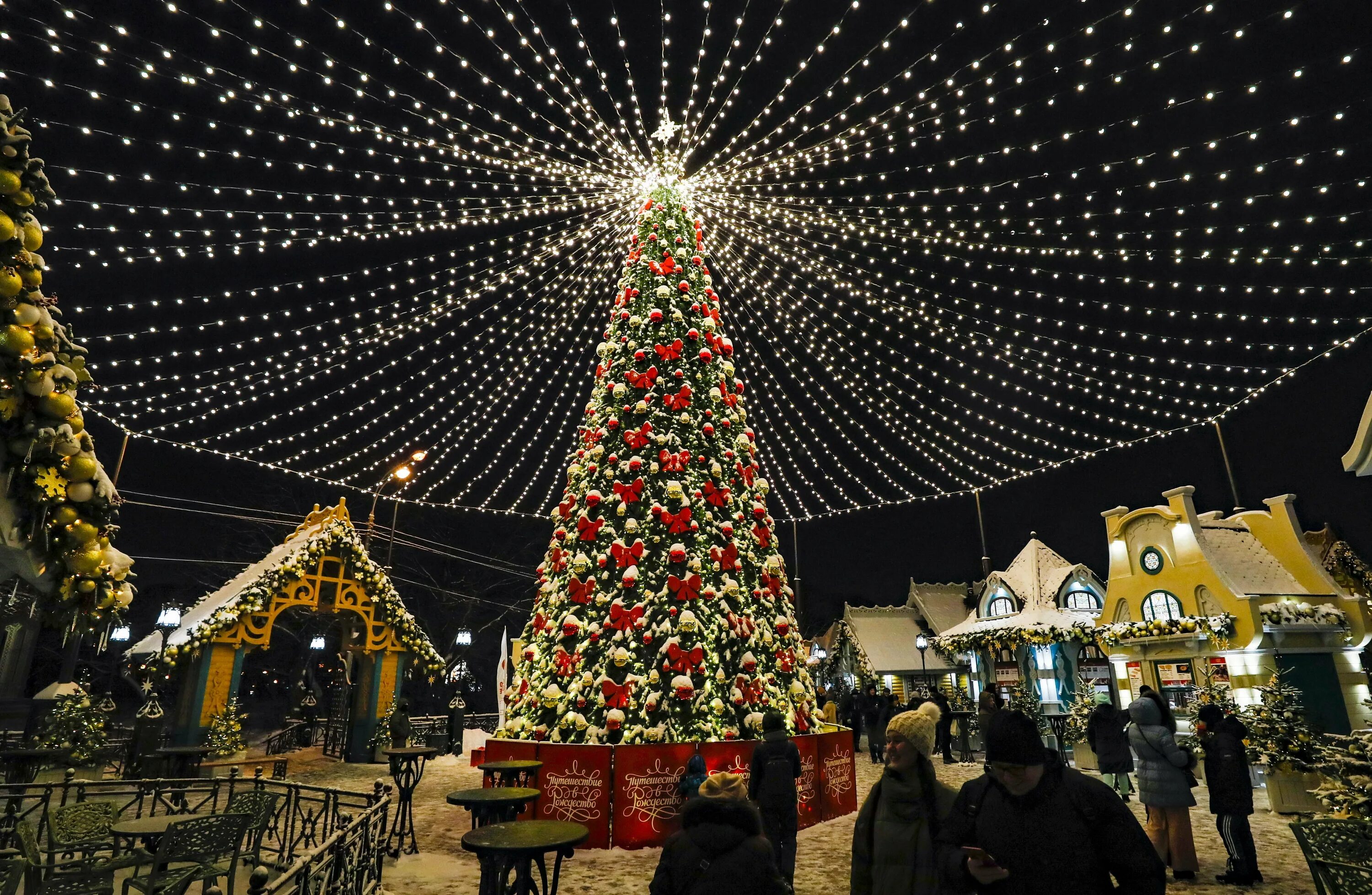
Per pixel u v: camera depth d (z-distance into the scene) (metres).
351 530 15.97
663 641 8.80
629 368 10.43
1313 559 14.06
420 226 10.52
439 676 17.33
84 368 3.67
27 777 9.57
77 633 3.76
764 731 6.08
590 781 8.09
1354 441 6.98
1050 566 22.86
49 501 3.46
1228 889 6.48
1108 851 2.63
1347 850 4.30
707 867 2.92
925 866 3.21
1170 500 14.61
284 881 3.76
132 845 5.88
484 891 4.43
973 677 23.44
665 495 9.49
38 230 3.44
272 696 31.05
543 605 10.19
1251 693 12.48
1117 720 10.58
